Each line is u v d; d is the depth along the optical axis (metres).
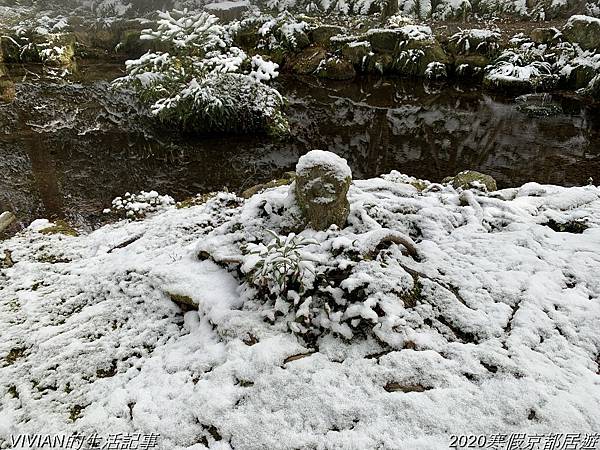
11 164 5.17
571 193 3.46
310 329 2.17
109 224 3.89
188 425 1.83
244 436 1.74
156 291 2.63
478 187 3.91
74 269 3.00
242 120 6.18
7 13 12.74
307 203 2.63
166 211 4.12
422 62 9.44
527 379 1.84
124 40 10.71
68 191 4.61
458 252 2.64
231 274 2.62
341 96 8.53
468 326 2.14
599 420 1.69
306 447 1.69
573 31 8.84
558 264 2.51
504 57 9.12
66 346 2.33
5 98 7.39
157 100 6.36
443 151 6.02
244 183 5.00
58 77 8.87
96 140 5.95
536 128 6.82
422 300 2.29
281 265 2.22
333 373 1.95
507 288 2.34
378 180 3.63
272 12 12.70
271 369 1.98
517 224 2.91
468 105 7.97
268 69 7.03
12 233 3.78
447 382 1.86
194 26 6.75
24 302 2.68
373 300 2.15
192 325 2.40
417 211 3.01
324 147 6.12
